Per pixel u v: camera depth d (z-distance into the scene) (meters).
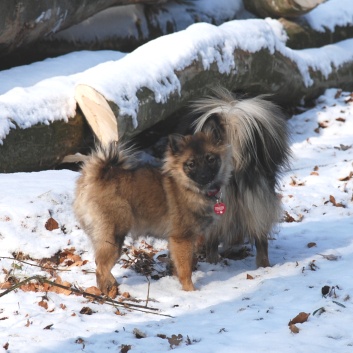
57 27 17.50
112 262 10.01
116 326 8.49
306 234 12.73
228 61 17.05
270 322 8.35
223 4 22.25
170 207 10.24
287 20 22.45
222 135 10.62
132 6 20.62
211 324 8.45
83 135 15.15
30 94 14.58
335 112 20.47
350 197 14.73
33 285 9.83
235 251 11.93
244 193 11.01
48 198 12.08
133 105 14.43
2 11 15.28
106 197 9.97
